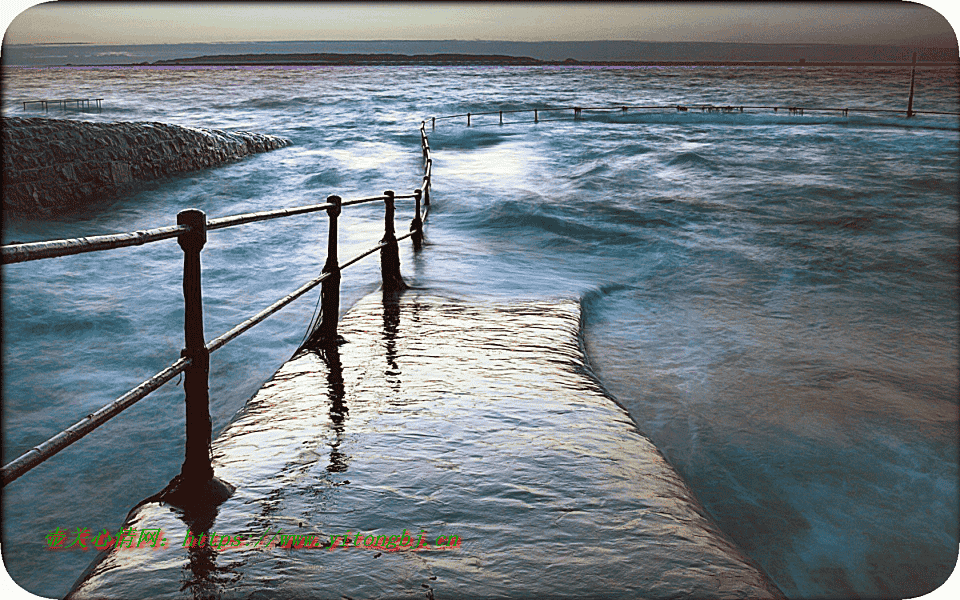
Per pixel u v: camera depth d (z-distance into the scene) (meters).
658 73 180.25
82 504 3.95
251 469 2.92
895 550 3.32
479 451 3.12
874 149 24.20
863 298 8.20
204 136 22.09
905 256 10.13
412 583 2.09
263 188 18.50
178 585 2.06
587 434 3.38
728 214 13.25
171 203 17.08
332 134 32.53
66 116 41.56
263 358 6.35
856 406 5.03
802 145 25.72
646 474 2.95
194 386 2.61
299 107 50.75
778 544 3.36
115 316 7.66
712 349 6.28
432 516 2.51
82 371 6.10
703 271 9.34
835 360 6.04
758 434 4.54
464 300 6.62
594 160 22.09
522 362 4.64
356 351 4.84
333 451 3.11
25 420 5.09
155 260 10.36
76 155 16.78
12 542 3.55
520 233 11.59
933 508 3.65
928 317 7.45
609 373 5.61
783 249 10.57
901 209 13.67
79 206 16.50
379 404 3.77
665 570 2.21
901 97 63.41
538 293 7.13
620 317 7.22
